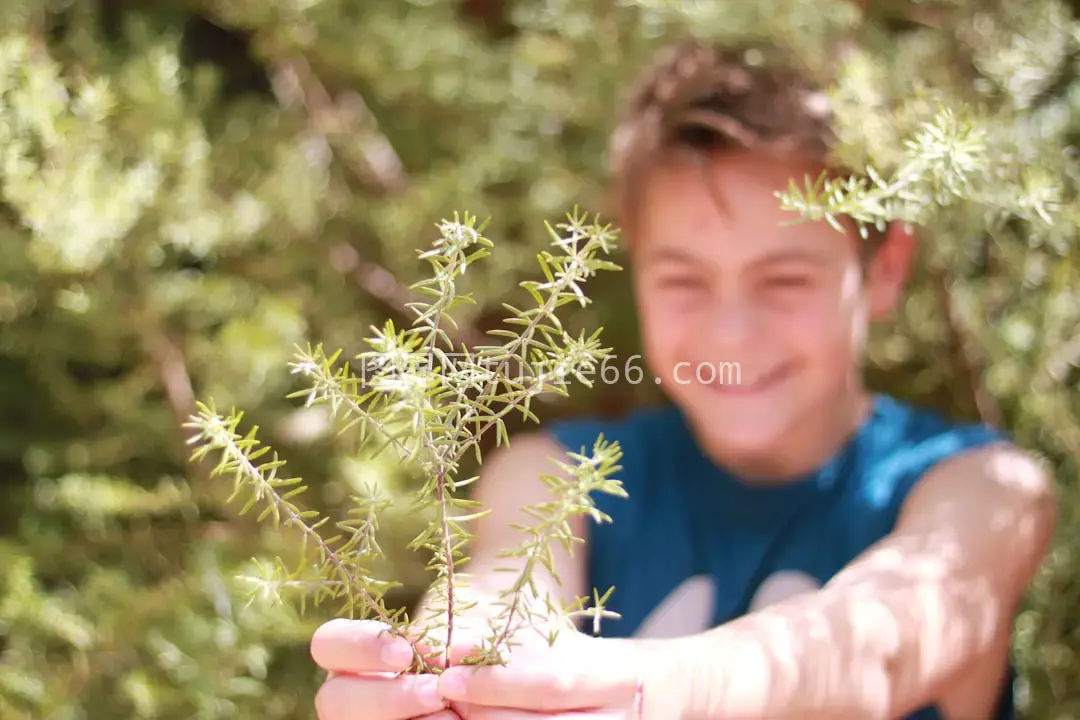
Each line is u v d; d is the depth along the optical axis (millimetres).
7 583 1179
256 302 1473
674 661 711
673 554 1239
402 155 1696
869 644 812
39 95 1003
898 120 860
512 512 1123
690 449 1296
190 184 1298
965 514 1038
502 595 533
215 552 1214
